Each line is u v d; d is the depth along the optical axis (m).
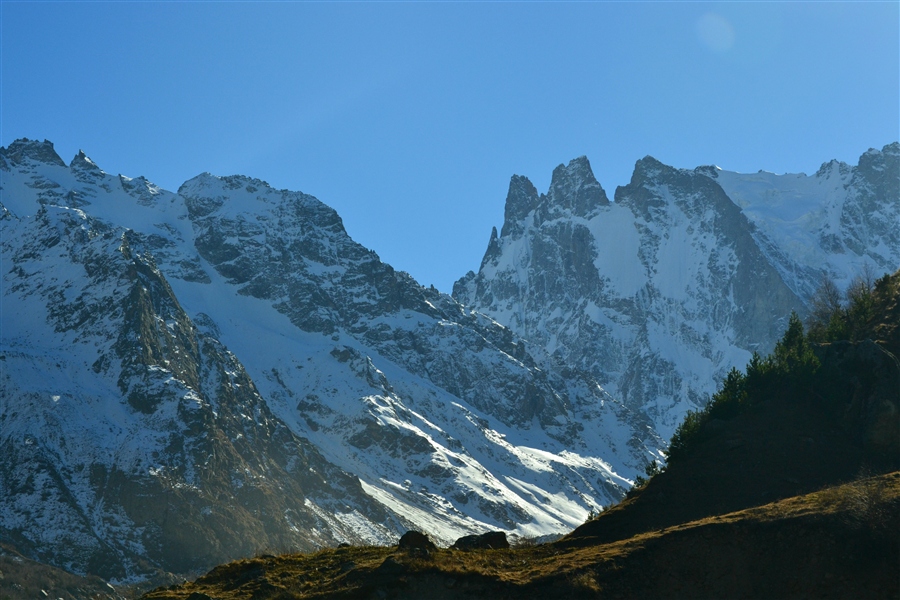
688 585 66.12
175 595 74.50
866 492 68.75
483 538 81.44
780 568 65.81
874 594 63.31
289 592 70.69
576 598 65.50
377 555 77.19
